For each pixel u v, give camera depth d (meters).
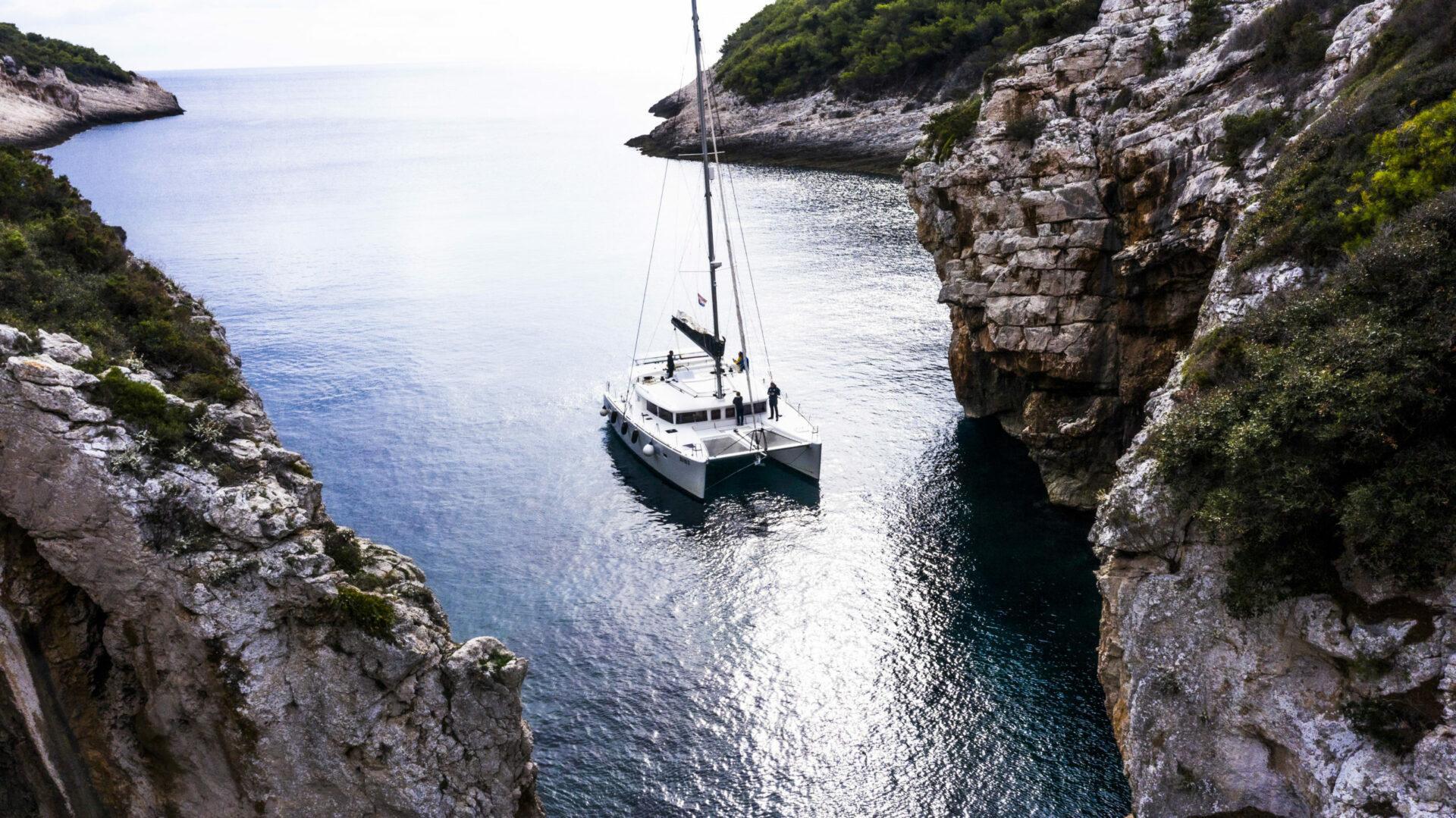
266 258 88.88
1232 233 26.61
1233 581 19.38
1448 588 17.08
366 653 18.52
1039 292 40.34
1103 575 22.89
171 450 18.03
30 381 17.09
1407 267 19.05
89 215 27.34
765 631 34.31
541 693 31.17
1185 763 20.64
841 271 79.25
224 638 17.95
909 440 48.62
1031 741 28.72
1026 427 43.25
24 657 17.86
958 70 137.38
